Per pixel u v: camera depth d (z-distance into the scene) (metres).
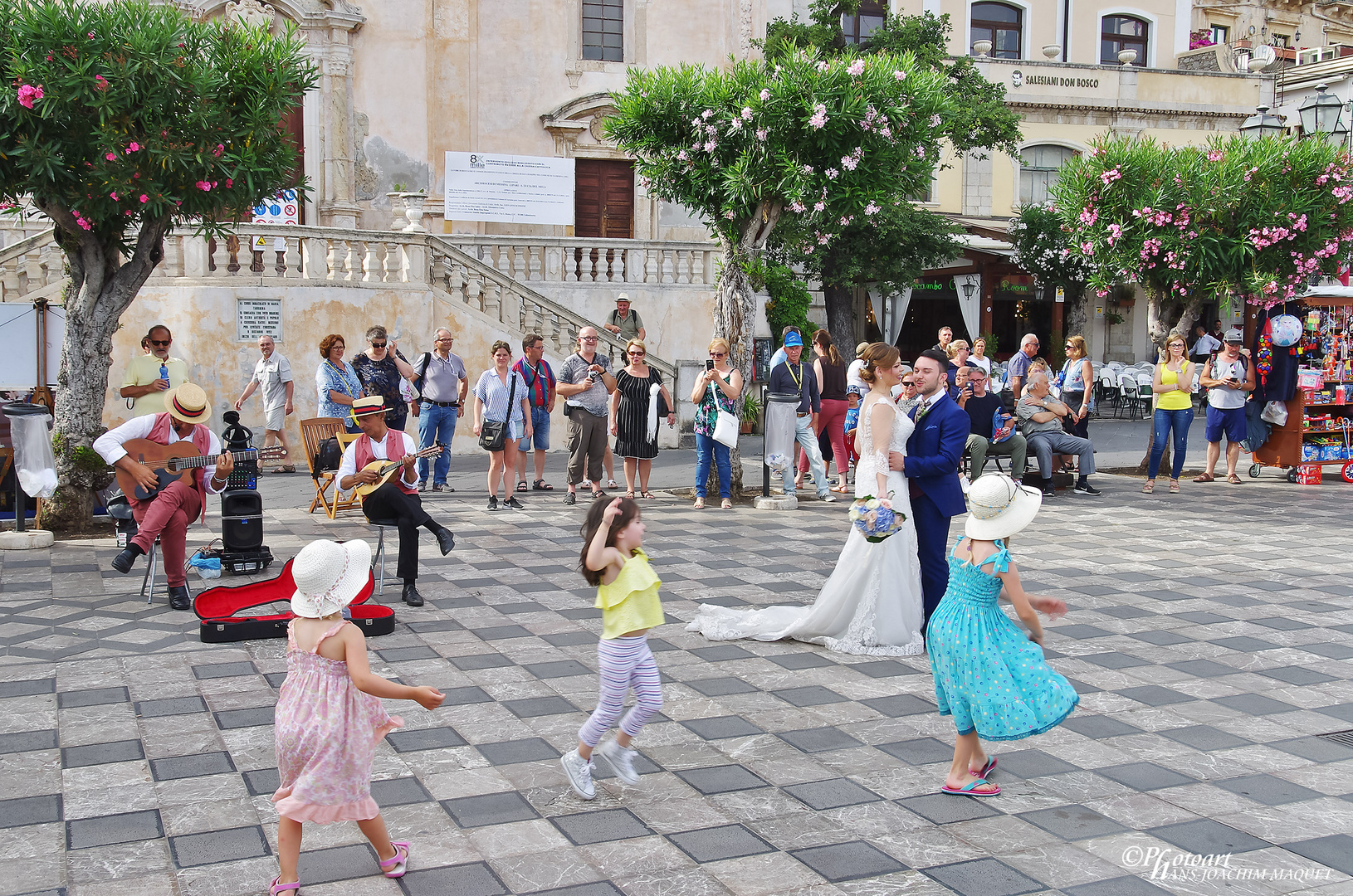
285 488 13.02
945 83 11.76
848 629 6.72
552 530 10.45
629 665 4.55
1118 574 8.85
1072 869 3.99
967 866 4.00
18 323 10.38
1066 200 14.90
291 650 3.77
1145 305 29.88
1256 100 30.31
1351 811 4.51
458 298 16.88
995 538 4.44
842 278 22.78
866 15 28.17
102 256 9.87
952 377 12.80
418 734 5.25
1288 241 13.76
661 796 4.60
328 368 12.08
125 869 3.91
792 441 11.87
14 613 7.25
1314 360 14.41
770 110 10.86
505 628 7.07
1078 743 5.26
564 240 19.22
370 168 21.94
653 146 11.85
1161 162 14.05
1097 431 21.16
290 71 9.76
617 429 12.25
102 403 10.12
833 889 3.82
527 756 5.01
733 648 6.76
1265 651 6.79
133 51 8.88
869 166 11.28
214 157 9.28
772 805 4.52
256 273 15.60
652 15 23.42
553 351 17.09
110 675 6.02
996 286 27.06
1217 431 14.46
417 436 16.02
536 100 22.91
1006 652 4.46
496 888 3.81
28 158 8.66
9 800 4.46
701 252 20.09
